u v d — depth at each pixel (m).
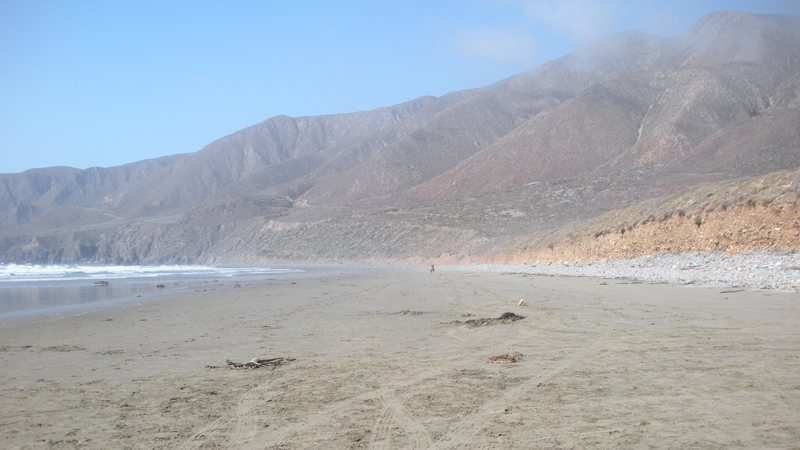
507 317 14.73
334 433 5.91
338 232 112.12
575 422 5.91
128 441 5.85
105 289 31.72
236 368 9.40
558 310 16.09
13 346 12.20
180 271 64.69
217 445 5.66
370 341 11.84
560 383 7.55
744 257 24.97
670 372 7.82
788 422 5.53
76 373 9.23
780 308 13.67
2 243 151.88
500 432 5.72
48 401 7.47
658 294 19.00
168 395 7.68
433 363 9.27
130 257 147.12
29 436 6.07
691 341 10.10
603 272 31.08
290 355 10.52
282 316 17.22
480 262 61.84
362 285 32.72
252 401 7.27
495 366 8.86
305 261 106.44
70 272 59.72
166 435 6.01
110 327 15.29
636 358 8.90
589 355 9.38
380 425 6.13
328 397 7.34
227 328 14.64
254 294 26.64
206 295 26.48
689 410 6.07
